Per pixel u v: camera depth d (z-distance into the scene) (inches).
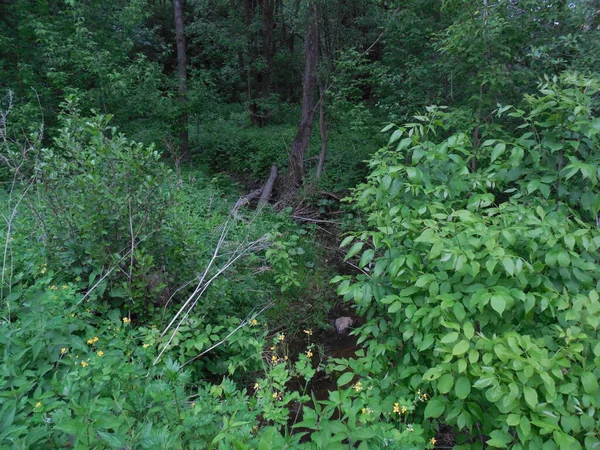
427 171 104.4
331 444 71.7
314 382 158.2
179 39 382.3
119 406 78.5
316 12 331.9
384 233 100.2
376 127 316.8
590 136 90.0
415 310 85.4
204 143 457.7
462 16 203.5
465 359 76.3
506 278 84.4
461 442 92.1
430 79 267.1
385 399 93.6
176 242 145.3
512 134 203.9
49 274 121.6
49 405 81.3
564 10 203.8
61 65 291.4
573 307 76.5
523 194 106.3
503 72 193.8
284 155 422.9
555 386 73.2
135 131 353.1
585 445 69.6
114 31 347.6
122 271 130.1
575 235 84.0
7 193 209.5
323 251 281.6
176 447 73.8
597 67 182.5
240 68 591.2
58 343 99.8
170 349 117.6
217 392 93.7
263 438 64.1
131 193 133.6
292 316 201.0
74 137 145.5
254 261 195.5
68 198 135.6
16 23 306.2
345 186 347.9
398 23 293.3
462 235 85.1
